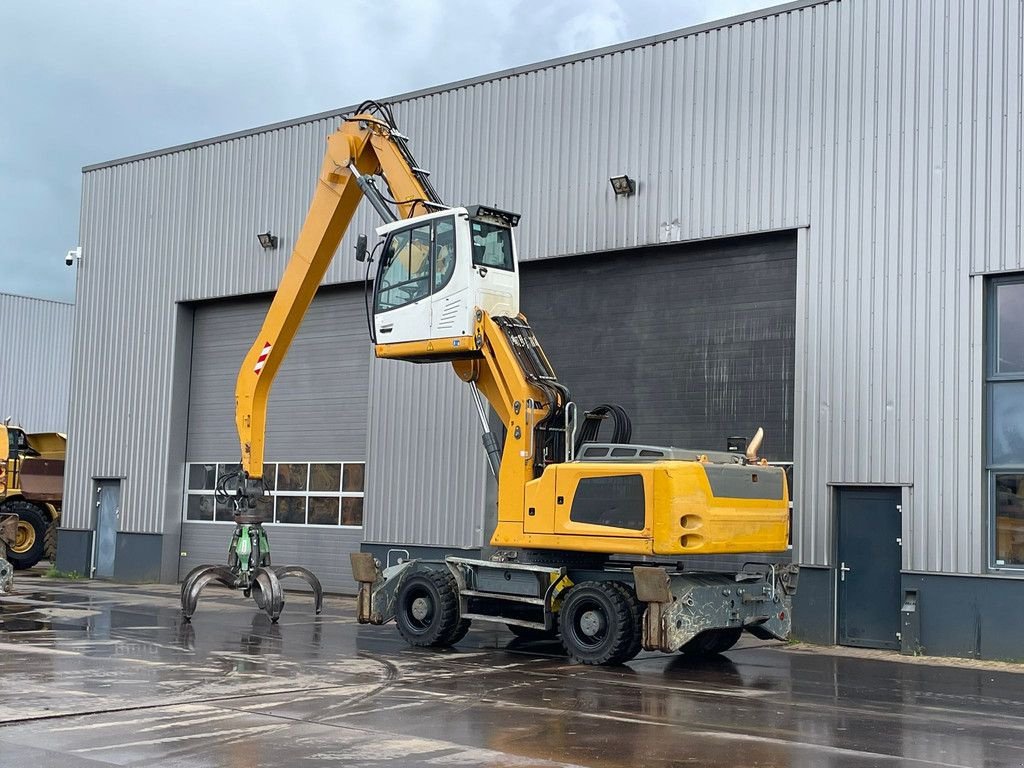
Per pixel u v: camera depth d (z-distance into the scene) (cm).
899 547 1562
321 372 2295
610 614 1266
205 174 2462
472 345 1392
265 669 1195
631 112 1848
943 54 1569
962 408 1515
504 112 1998
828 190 1645
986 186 1521
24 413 4372
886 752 839
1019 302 1504
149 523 2464
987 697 1130
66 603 1912
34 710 924
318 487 2277
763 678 1230
